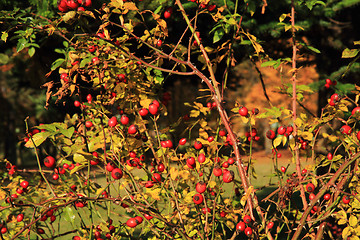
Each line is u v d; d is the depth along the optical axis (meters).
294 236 1.84
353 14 5.05
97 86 2.21
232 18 2.02
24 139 1.95
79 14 1.78
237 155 1.87
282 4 4.19
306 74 7.17
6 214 2.04
